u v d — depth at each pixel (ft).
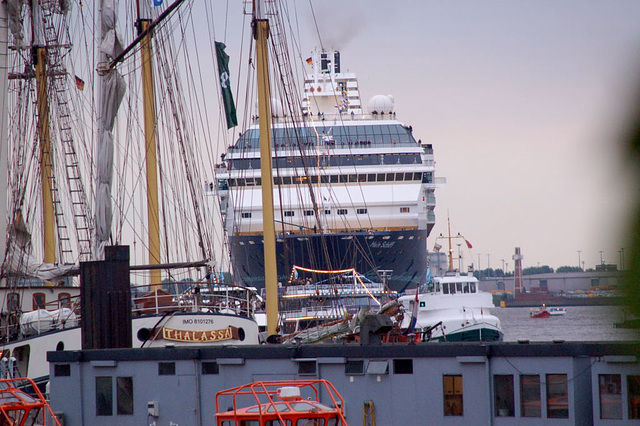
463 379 298.76
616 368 280.72
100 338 409.08
